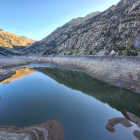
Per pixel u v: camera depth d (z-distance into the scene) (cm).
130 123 2262
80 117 2480
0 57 11488
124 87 3991
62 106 2992
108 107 2900
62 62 10419
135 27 6656
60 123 2278
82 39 12325
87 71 6831
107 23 10225
